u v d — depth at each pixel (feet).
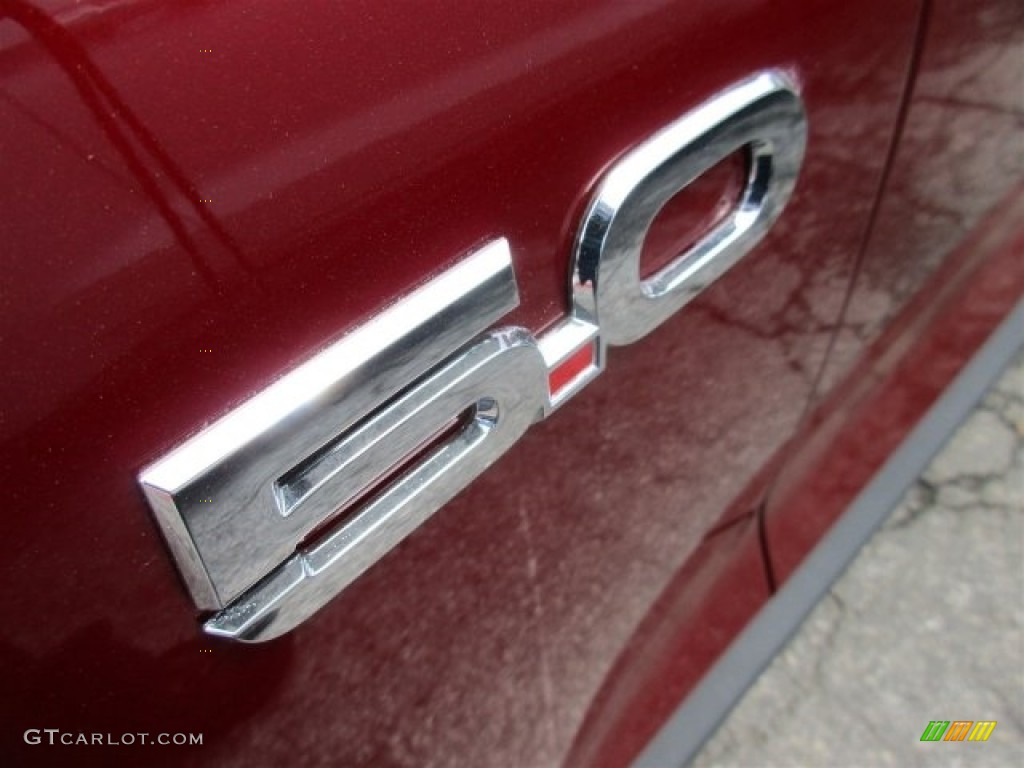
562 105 2.26
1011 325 6.53
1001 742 5.50
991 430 6.86
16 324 1.66
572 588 3.43
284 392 1.99
